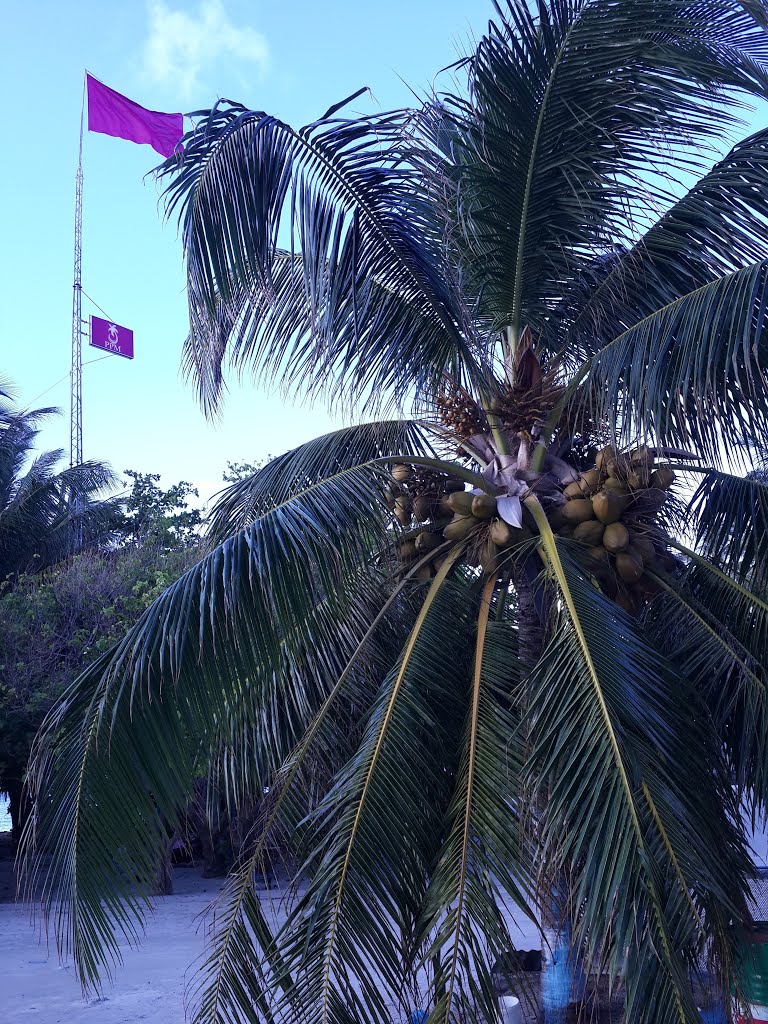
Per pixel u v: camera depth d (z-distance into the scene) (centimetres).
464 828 505
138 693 508
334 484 609
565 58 621
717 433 610
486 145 652
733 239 648
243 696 548
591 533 628
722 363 604
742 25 661
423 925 488
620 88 626
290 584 542
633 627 570
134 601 1925
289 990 473
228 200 646
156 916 1545
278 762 682
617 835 447
